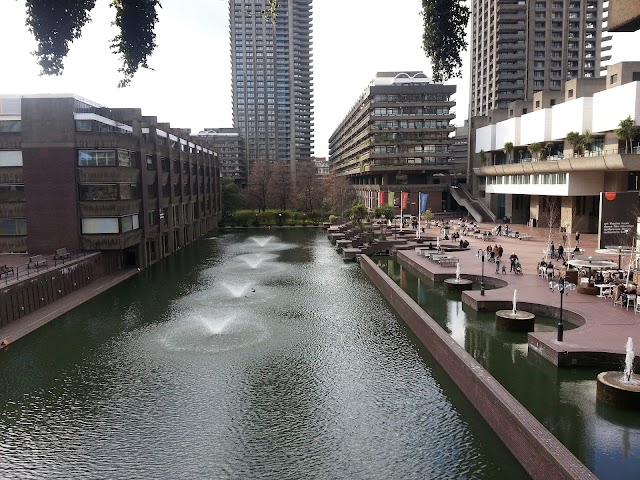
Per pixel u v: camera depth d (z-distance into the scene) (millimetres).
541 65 130750
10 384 25516
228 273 55562
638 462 17047
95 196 50312
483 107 143750
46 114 49031
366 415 21875
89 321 36531
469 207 107812
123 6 11805
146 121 64375
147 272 56312
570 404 21375
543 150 85000
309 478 17547
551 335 27094
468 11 12203
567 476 14516
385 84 126062
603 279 37031
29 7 10453
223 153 187625
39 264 43750
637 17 8062
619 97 65500
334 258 66938
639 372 23219
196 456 18938
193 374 26422
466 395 23281
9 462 18625
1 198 49656
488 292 37750
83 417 22000
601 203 38844
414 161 119125
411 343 31281
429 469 17922
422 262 53562
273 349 30141
